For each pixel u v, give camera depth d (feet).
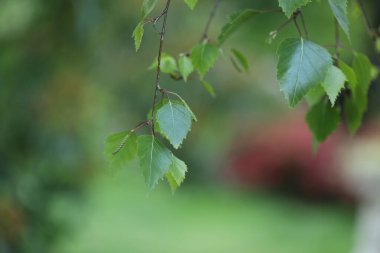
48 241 19.85
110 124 27.45
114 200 46.57
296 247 40.24
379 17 36.06
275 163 51.24
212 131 31.60
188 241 40.50
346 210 48.98
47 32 19.26
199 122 29.71
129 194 48.26
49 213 19.80
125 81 24.38
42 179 19.72
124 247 37.42
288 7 5.99
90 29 18.52
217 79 30.04
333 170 49.65
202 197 50.19
